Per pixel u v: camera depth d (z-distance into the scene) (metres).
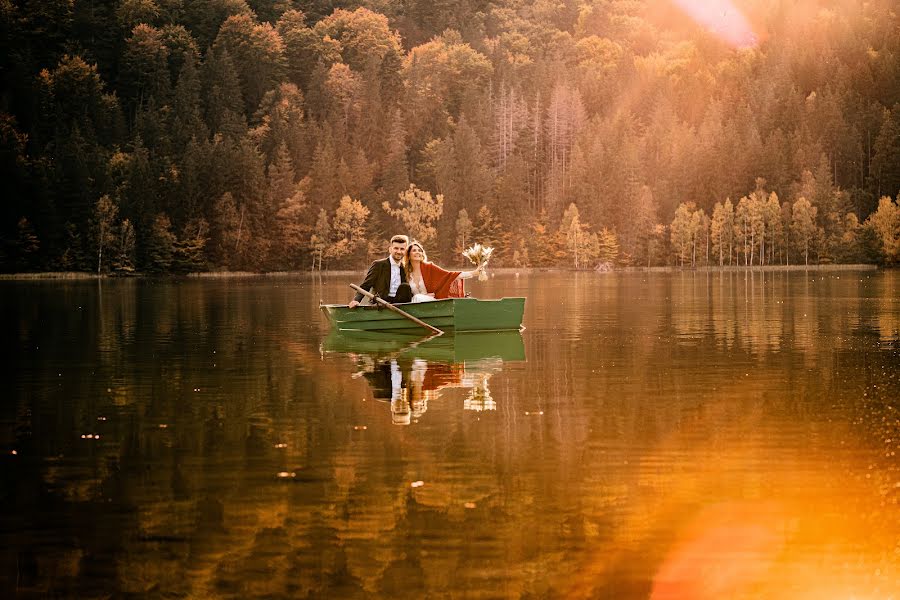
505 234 118.56
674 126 133.38
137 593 4.63
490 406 9.36
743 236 108.44
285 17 164.50
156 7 148.62
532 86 154.88
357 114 145.62
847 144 130.12
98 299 34.53
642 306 26.72
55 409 9.32
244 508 5.89
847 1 176.75
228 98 137.12
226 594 4.61
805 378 11.17
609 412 8.97
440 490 6.25
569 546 5.23
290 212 105.69
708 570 4.89
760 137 133.62
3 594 4.62
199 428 8.28
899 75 146.00
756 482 6.41
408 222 116.06
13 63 108.44
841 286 41.97
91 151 102.19
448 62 162.50
